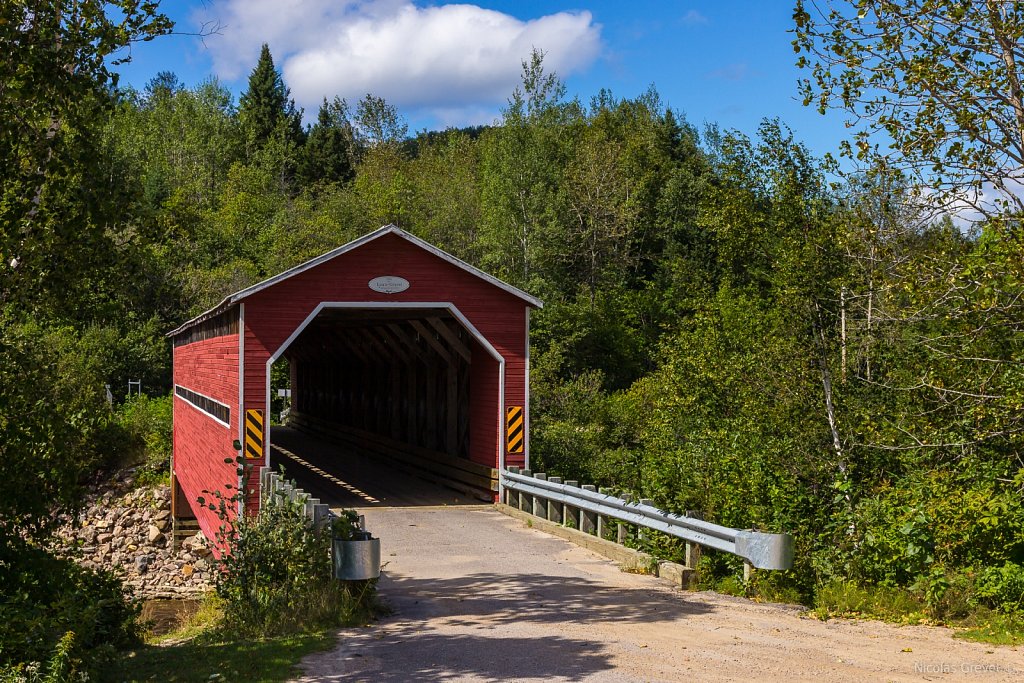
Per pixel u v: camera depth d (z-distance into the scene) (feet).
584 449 77.30
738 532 29.86
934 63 30.32
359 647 23.18
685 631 24.82
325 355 101.65
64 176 29.30
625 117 230.27
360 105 241.76
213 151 196.03
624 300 144.56
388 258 52.29
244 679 20.44
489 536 43.65
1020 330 31.37
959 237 32.94
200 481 65.98
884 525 29.86
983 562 28.91
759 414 44.70
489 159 163.73
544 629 25.17
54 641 21.80
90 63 28.63
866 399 42.60
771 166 44.98
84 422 32.96
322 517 30.81
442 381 66.08
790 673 20.03
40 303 30.71
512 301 54.60
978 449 33.35
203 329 66.59
